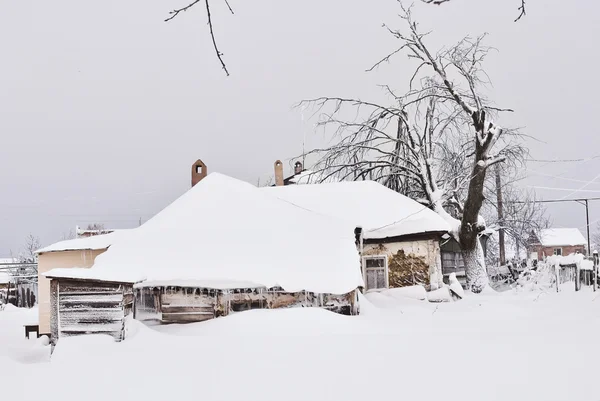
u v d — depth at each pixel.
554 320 9.77
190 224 12.63
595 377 5.05
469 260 21.67
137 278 8.66
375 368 5.73
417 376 5.35
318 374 5.59
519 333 7.70
